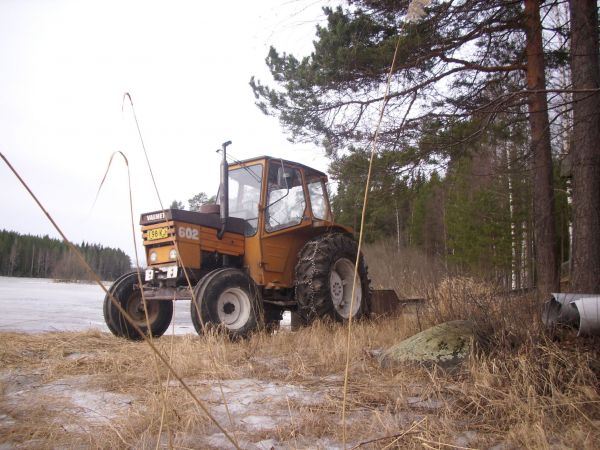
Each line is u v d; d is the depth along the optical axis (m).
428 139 6.85
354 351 4.39
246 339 5.15
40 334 5.55
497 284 5.00
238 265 6.16
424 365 3.64
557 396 2.75
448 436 2.36
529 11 6.54
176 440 2.27
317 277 6.15
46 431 2.35
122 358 4.07
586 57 5.22
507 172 7.62
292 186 6.57
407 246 26.78
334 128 7.43
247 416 2.68
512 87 6.89
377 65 6.55
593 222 5.14
